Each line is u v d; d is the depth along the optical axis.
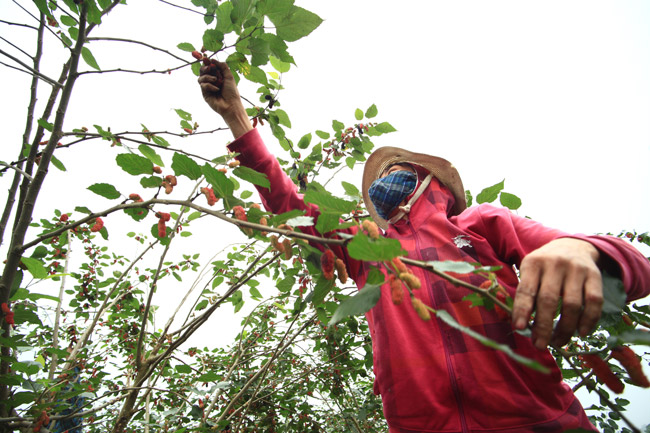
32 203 1.49
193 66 1.68
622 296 0.86
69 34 1.80
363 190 2.16
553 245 0.92
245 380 3.44
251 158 1.55
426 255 1.34
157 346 2.46
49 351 1.89
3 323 1.45
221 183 1.07
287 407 3.79
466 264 0.78
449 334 1.19
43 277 1.45
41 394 1.59
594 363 0.81
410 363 1.19
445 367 1.14
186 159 1.05
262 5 1.36
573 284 0.81
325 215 0.96
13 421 1.54
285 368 3.84
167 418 2.48
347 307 0.81
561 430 1.02
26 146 1.86
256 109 2.01
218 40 1.46
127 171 1.15
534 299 0.83
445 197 1.66
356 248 0.71
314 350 3.53
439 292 1.26
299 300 2.28
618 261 0.91
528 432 1.01
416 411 1.14
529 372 1.09
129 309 3.32
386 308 1.36
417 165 1.76
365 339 3.32
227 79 1.60
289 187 1.61
